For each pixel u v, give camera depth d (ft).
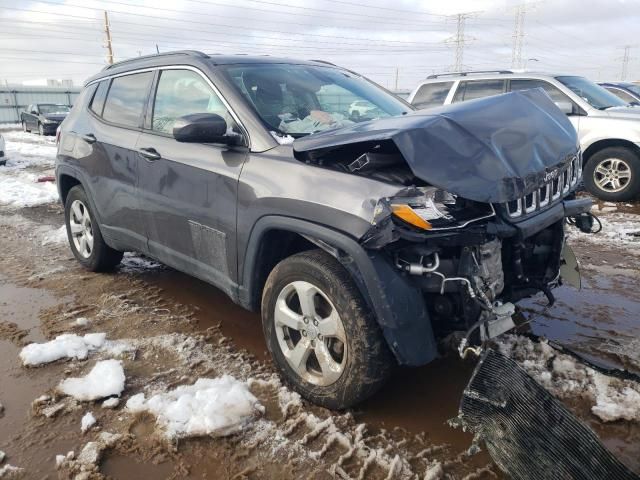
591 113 25.00
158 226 12.05
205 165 10.34
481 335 7.89
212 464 7.77
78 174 14.83
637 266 16.01
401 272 7.84
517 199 8.13
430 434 8.37
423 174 7.49
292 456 7.90
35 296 14.20
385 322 7.73
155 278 15.42
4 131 86.43
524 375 7.17
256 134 9.75
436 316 8.27
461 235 7.52
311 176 8.50
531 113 9.74
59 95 121.49
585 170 25.53
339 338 8.37
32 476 7.55
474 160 7.88
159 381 9.90
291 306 9.27
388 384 9.75
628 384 9.27
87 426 8.52
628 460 7.70
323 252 8.65
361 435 8.29
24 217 23.85
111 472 7.62
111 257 15.46
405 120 8.57
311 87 11.80
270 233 9.34
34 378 10.06
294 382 9.24
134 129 12.85
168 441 8.16
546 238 9.76
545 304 13.12
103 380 9.69
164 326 12.23
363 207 7.64
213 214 10.22
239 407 8.76
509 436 7.09
